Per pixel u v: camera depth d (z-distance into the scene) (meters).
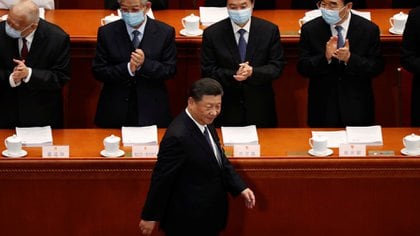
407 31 25.11
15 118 25.17
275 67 24.72
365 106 25.48
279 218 23.58
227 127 24.23
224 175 22.05
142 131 24.22
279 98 28.17
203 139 21.39
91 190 23.28
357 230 23.67
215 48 24.91
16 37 24.52
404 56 25.17
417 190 23.39
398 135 24.64
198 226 21.70
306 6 30.19
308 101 25.95
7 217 23.42
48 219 23.47
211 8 28.95
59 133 24.80
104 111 25.42
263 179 23.27
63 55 24.86
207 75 24.88
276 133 24.75
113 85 25.27
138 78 25.17
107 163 22.97
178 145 21.09
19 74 24.06
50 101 25.31
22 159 22.95
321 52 25.05
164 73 24.75
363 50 25.11
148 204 21.47
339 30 25.08
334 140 24.05
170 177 21.19
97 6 34.44
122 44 24.97
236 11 24.36
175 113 28.50
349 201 23.47
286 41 27.44
